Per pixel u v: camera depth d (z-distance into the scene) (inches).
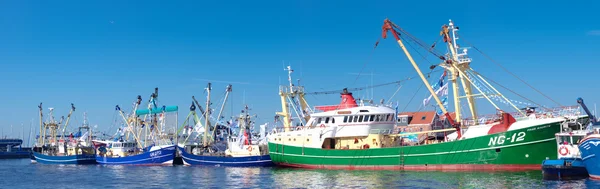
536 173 1797.5
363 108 2326.5
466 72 2085.4
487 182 1619.1
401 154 2073.1
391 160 2100.1
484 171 1900.8
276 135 2578.7
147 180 2073.1
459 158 1942.7
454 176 1796.3
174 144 3193.9
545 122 1807.3
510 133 1847.9
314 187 1678.2
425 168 2017.7
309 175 2054.6
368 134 2303.2
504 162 1866.4
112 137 3789.4
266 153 2748.5
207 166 2839.6
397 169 2085.4
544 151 1827.0
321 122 2425.0
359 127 2310.5
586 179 1620.3
